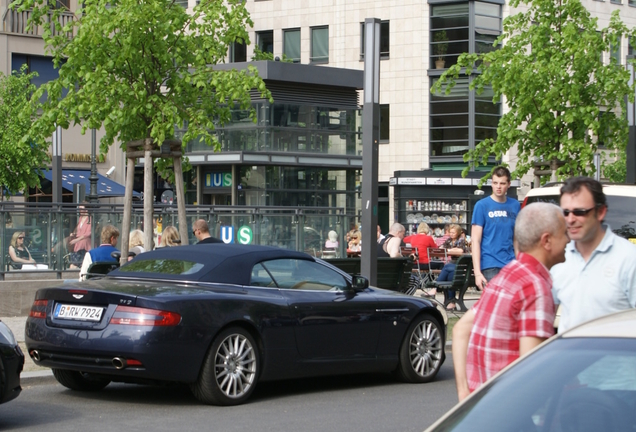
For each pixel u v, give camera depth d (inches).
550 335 212.7
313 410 411.5
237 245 455.8
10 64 1743.4
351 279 473.4
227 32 708.0
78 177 1801.2
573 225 241.6
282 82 1886.1
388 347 479.8
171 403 424.2
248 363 419.5
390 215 2194.9
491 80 940.0
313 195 1951.3
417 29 2198.6
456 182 2023.9
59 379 452.8
